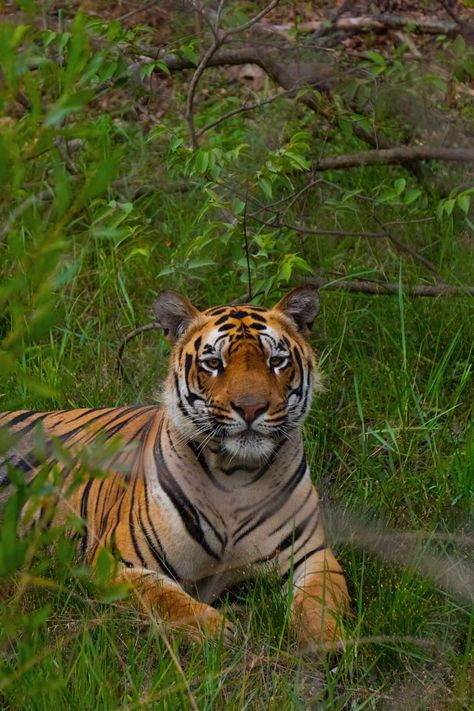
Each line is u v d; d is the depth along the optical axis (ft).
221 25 38.63
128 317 34.94
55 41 33.65
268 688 20.89
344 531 26.20
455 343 31.91
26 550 12.34
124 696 19.16
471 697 20.99
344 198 33.78
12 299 11.53
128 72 35.81
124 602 22.68
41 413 28.99
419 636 22.50
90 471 12.94
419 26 41.11
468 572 24.45
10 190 11.45
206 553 23.86
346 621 22.49
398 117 40.60
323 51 40.34
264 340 23.40
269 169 31.55
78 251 36.73
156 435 24.80
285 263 30.89
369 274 36.52
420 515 27.09
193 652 21.38
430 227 38.45
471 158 37.14
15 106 35.53
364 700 20.72
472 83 42.75
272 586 23.80
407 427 29.76
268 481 23.62
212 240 31.91
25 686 18.70
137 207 39.60
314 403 30.86
